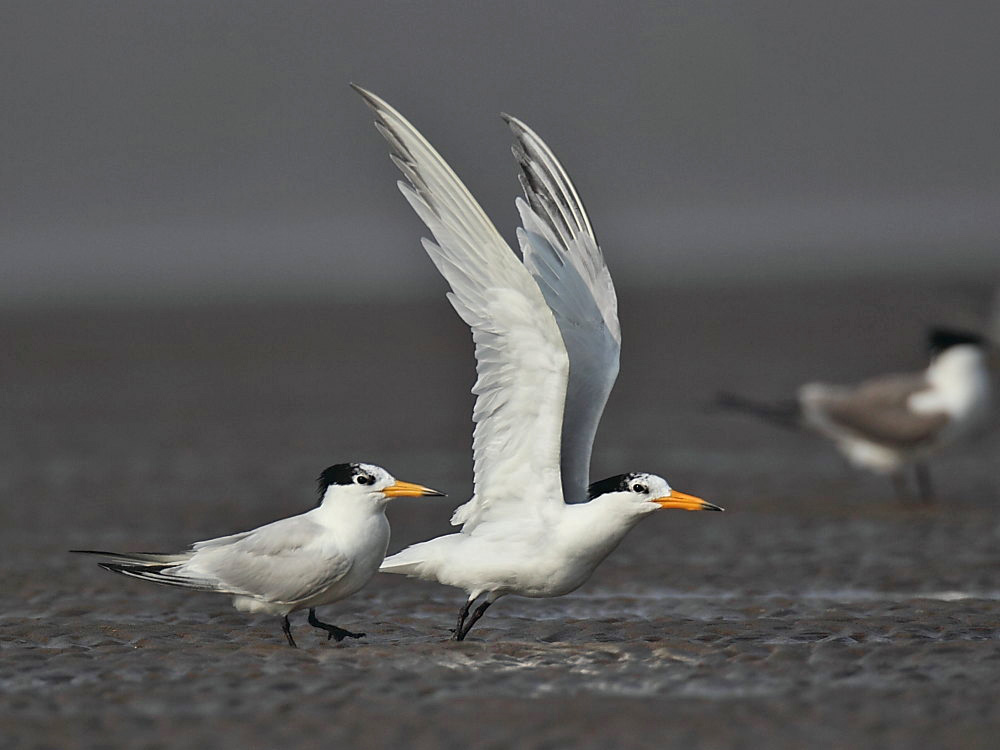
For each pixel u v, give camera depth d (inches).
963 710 394.0
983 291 1795.0
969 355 807.1
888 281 2044.8
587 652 462.6
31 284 2443.4
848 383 1227.9
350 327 1759.4
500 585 464.4
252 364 1446.9
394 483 462.6
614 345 487.5
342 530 462.3
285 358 1492.4
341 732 380.8
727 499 796.6
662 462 914.7
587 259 490.0
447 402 1183.6
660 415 1101.1
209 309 1998.0
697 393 1198.3
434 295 2146.9
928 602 540.7
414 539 697.0
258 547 464.1
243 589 464.1
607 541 457.4
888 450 806.5
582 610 541.3
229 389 1270.9
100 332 1743.4
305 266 2719.0
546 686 423.5
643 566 627.8
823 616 516.7
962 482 860.0
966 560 626.5
